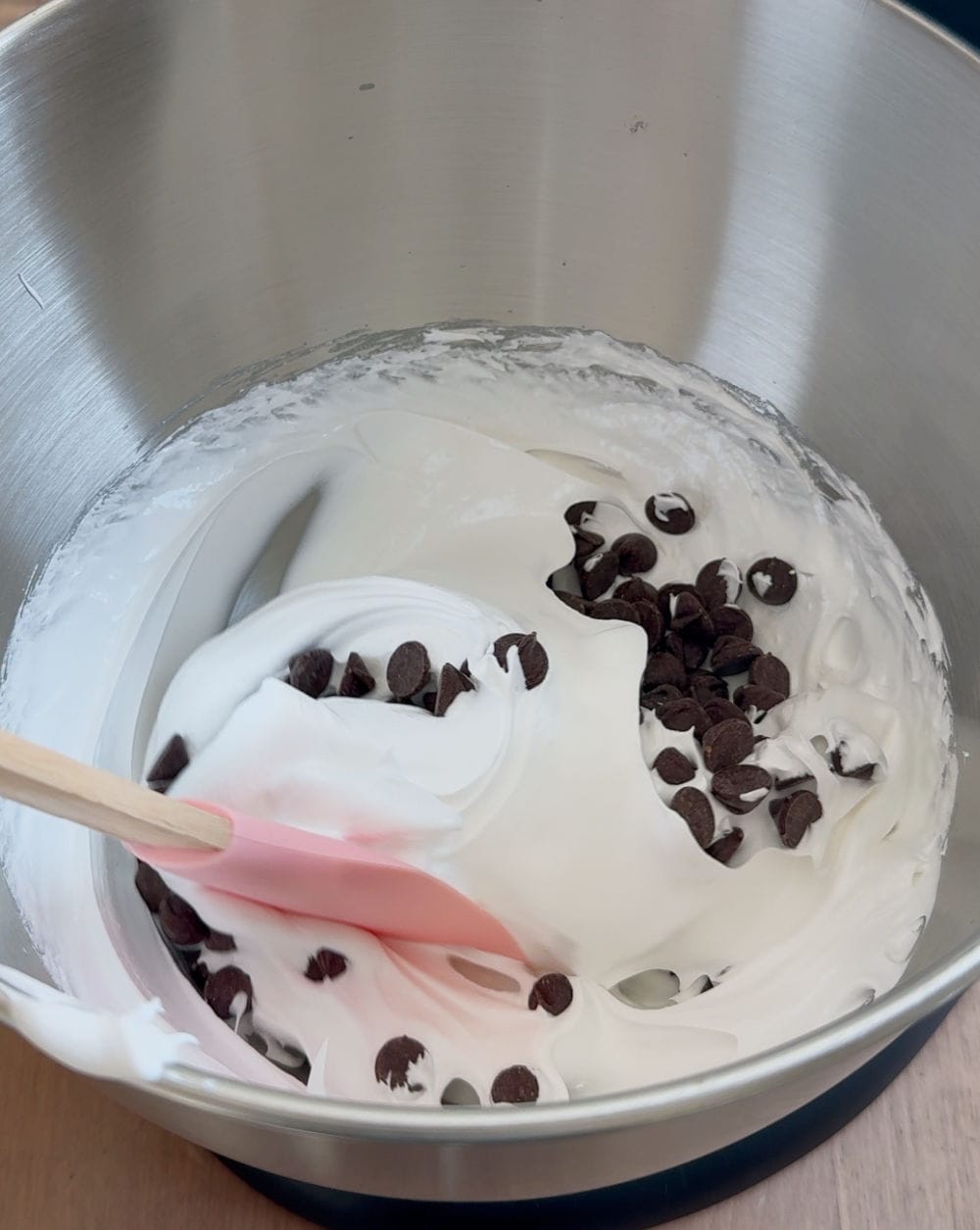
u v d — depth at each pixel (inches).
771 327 9.5
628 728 8.6
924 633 9.0
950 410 8.5
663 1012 8.1
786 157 8.6
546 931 8.2
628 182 9.2
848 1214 7.6
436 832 8.1
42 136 7.7
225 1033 7.9
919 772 8.8
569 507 10.3
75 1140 7.7
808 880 8.6
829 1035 4.7
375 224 9.4
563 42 8.4
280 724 8.3
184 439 9.6
